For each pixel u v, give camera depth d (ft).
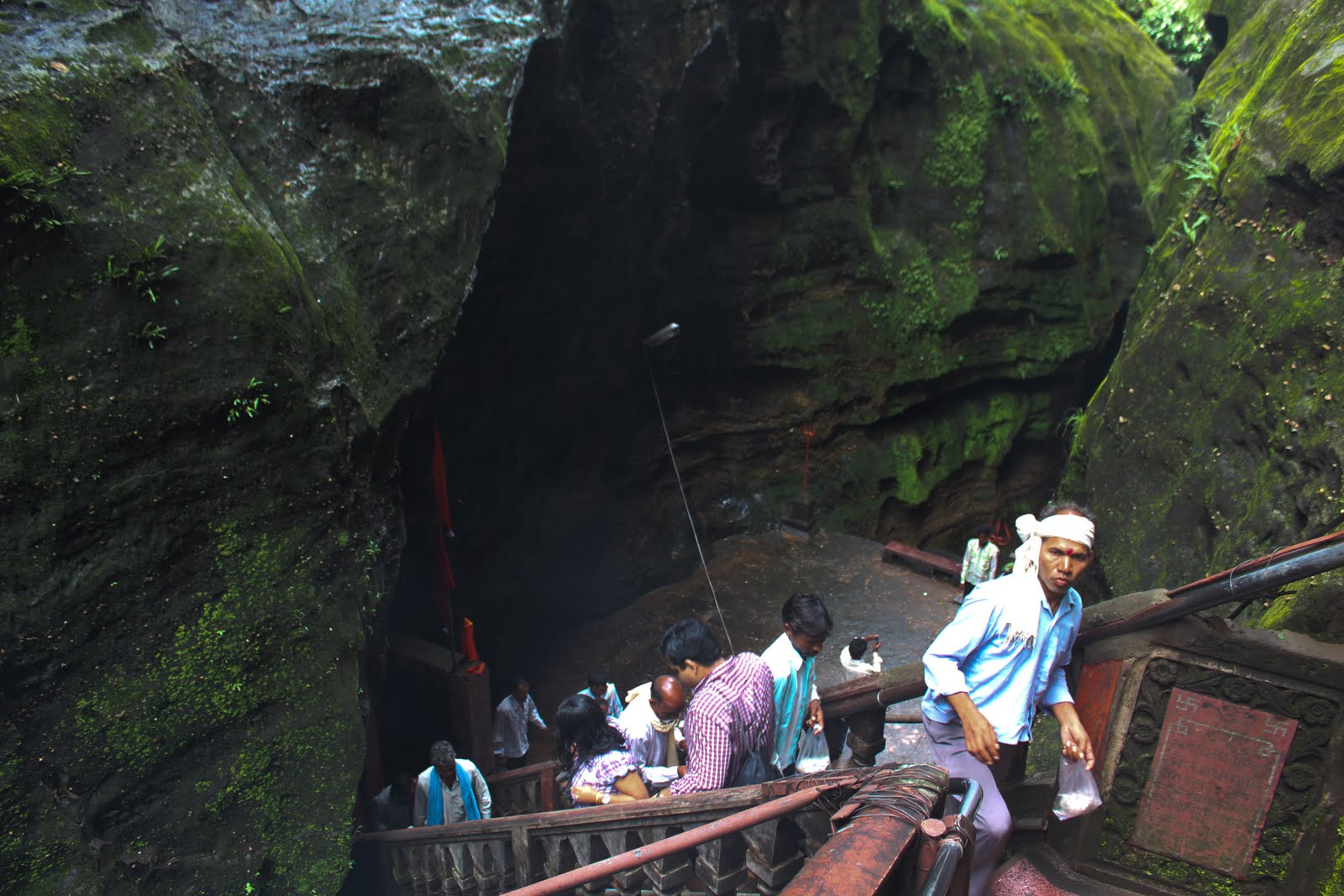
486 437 37.42
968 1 61.31
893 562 50.06
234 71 17.35
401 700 30.17
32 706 13.35
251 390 15.19
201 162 15.42
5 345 12.82
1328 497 16.38
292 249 17.21
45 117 13.41
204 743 15.03
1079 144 63.21
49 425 13.20
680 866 10.30
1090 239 65.26
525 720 31.99
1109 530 25.53
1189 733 10.18
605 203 36.19
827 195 54.24
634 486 49.11
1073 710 9.95
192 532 14.79
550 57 26.66
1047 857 11.21
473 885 17.26
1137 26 69.92
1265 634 9.75
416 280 20.90
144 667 14.33
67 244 13.24
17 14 14.25
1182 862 10.43
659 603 47.32
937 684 9.53
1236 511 20.06
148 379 14.11
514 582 41.34
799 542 53.01
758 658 11.16
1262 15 35.55
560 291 37.40
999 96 59.77
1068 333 65.36
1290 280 20.58
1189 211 28.99
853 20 50.72
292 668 16.05
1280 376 19.90
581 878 8.74
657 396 48.39
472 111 22.45
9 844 13.08
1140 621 10.15
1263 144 22.90
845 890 4.69
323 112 19.08
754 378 55.77
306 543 16.26
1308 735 9.59
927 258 59.26
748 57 45.93
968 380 63.52
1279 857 9.91
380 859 19.66
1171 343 24.90
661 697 13.47
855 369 57.62
